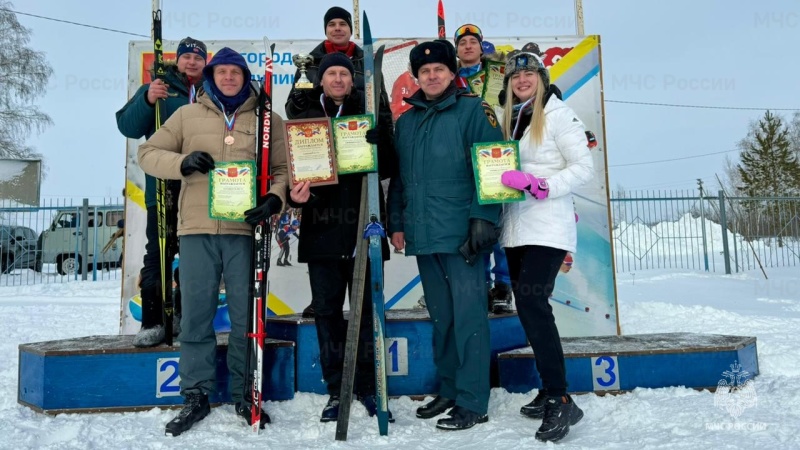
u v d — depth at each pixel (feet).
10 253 37.22
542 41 13.97
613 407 8.18
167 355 8.73
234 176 7.83
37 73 59.88
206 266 8.12
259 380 7.70
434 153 7.98
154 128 9.66
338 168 7.97
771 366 10.41
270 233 8.25
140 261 13.25
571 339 10.50
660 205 34.14
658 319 17.28
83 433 7.50
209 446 7.04
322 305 8.30
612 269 13.73
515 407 8.56
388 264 13.70
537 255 7.63
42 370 8.50
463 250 7.64
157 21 9.43
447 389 8.39
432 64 8.08
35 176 37.04
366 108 8.08
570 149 7.77
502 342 9.89
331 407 8.05
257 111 8.25
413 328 9.28
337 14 11.69
